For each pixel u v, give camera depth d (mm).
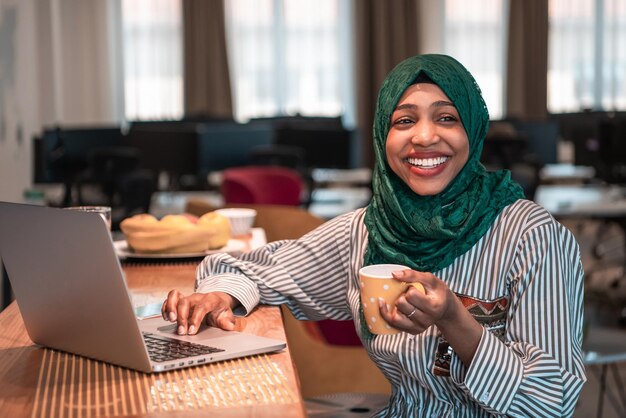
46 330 1360
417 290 1292
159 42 9625
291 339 2611
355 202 6004
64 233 1233
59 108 8820
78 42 9500
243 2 9773
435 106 1621
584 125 7410
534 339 1506
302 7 9898
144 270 1984
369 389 2564
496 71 10125
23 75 5676
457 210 1622
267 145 7426
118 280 1192
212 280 1706
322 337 2947
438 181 1624
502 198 1637
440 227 1596
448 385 1576
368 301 1328
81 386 1182
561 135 8594
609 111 9703
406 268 1376
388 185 1672
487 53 10102
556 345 1497
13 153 5246
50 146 6121
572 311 1590
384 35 9773
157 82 9664
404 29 9891
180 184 7574
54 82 8484
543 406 1443
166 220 2088
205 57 9555
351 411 2143
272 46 9859
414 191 1665
